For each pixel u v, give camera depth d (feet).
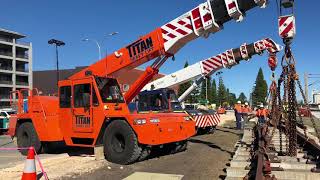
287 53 33.14
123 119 38.52
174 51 40.22
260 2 34.40
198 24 37.35
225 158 41.47
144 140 37.50
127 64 41.37
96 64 43.06
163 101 59.41
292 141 36.24
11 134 50.44
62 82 42.96
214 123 74.13
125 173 33.50
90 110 40.27
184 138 42.96
